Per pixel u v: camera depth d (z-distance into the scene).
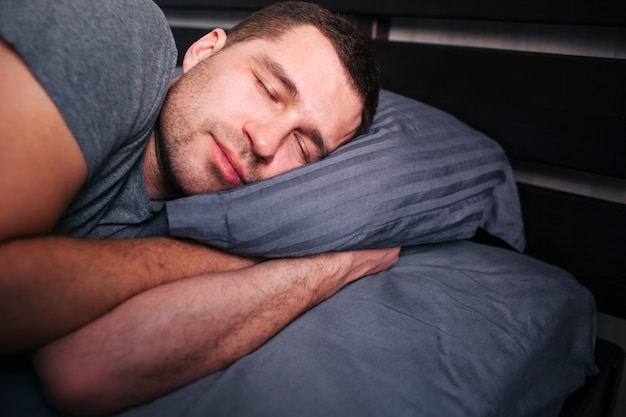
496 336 0.83
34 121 0.61
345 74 0.93
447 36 1.37
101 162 0.70
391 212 0.92
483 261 1.07
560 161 1.17
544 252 1.24
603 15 1.05
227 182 0.86
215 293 0.73
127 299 0.68
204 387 0.68
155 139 0.89
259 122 0.86
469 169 1.08
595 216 1.16
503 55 1.20
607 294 1.17
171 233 0.80
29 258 0.60
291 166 0.94
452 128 1.14
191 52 1.02
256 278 0.79
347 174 0.89
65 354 0.61
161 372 0.64
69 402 0.59
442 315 0.86
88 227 0.83
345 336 0.77
